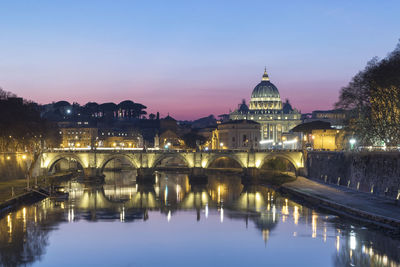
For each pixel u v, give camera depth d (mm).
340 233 96438
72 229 105438
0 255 85625
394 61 141875
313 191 148125
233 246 91500
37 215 121500
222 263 81812
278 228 104562
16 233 101125
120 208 134125
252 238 96812
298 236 96312
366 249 85562
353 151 156250
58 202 145250
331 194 138000
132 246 92000
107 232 102875
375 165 136875
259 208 132875
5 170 179375
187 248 90625
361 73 169750
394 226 94688
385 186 129125
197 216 121062
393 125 140875
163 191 178125
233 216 120625
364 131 156750
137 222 113625
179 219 117312
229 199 153500
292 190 156250
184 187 192875
